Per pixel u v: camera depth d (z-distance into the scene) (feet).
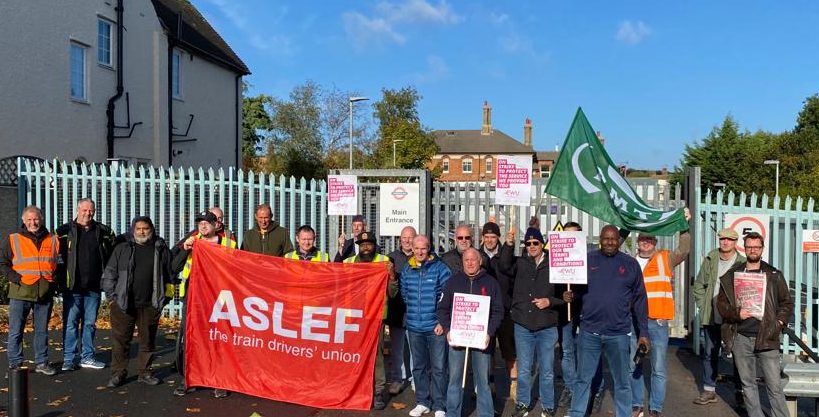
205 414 21.80
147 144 65.72
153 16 66.39
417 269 22.34
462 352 20.59
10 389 19.24
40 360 25.71
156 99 66.64
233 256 23.66
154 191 37.93
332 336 22.66
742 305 20.61
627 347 20.39
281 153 135.23
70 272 25.84
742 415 22.82
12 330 25.29
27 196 39.11
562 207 34.42
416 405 22.72
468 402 23.79
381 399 23.20
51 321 34.86
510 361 24.16
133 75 63.62
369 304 22.50
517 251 33.19
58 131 53.93
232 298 23.57
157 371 26.71
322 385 22.68
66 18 54.70
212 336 23.72
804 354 29.30
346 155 150.51
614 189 24.93
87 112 57.31
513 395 24.27
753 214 28.99
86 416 21.43
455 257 24.95
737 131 189.57
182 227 37.68
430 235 34.37
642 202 25.32
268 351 23.18
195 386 23.91
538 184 34.83
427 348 22.22
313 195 36.40
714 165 186.09
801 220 28.63
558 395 24.72
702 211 30.96
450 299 20.93
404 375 25.40
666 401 24.32
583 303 20.74
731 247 23.68
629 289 20.54
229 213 37.09
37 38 51.78
